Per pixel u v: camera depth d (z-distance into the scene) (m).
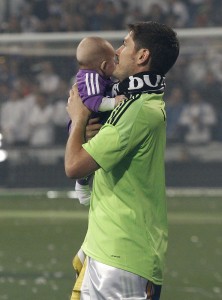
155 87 13.20
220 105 58.28
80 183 14.20
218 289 24.86
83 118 13.29
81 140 13.17
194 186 55.28
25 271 27.44
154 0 68.62
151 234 13.17
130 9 68.44
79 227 37.94
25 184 55.53
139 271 13.00
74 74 59.97
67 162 13.05
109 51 13.51
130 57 13.24
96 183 13.43
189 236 35.41
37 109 57.75
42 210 44.25
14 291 24.38
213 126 57.56
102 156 12.95
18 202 48.06
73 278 26.23
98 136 13.02
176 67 59.50
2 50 60.19
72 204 46.66
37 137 57.19
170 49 13.20
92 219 13.30
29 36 58.44
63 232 36.38
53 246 32.62
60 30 67.56
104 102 13.24
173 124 57.59
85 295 13.28
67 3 68.12
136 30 13.24
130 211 13.10
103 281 12.99
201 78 59.22
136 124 12.98
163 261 13.37
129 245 13.03
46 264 28.70
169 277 26.64
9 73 60.09
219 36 57.75
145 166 13.17
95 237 13.17
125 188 13.14
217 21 68.38
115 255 12.99
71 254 30.72
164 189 13.45
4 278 26.23
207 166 55.53
